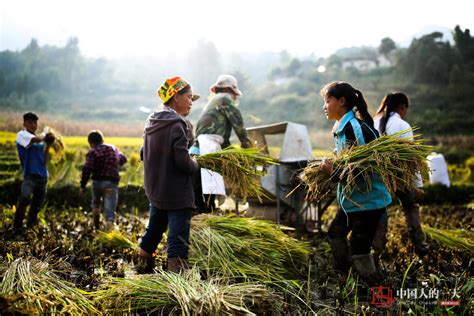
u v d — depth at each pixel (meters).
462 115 36.84
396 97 5.26
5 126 21.19
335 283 4.31
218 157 4.39
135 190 10.03
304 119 47.16
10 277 3.44
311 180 4.16
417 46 52.72
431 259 4.93
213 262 4.28
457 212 9.33
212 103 5.82
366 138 4.00
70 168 9.69
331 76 64.50
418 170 3.93
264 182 6.07
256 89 62.25
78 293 3.43
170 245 3.91
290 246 4.74
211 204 5.63
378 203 3.90
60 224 7.19
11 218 7.63
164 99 4.09
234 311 3.04
